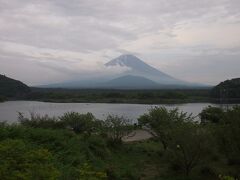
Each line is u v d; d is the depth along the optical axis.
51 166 9.22
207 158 20.50
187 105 113.06
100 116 65.75
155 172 20.69
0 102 138.50
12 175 8.23
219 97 131.12
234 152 21.25
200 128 20.98
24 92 168.00
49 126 27.22
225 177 8.38
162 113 28.77
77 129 28.95
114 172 17.98
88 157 19.56
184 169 20.33
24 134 18.08
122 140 30.14
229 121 21.16
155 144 30.17
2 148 9.70
